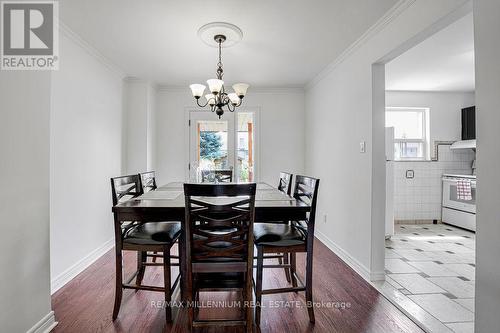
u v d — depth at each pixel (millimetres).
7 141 1439
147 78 3840
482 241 1333
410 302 2076
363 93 2584
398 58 3150
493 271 1280
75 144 2545
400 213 4691
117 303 1823
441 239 3783
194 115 4371
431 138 4707
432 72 3652
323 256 3080
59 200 2301
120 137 3607
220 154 4418
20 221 1528
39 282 1667
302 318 1863
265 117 4445
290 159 4469
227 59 3143
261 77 3854
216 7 2061
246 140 4449
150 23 2303
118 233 1803
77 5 2014
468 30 2463
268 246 1777
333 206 3324
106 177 3199
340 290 2262
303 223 3670
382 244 2445
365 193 2541
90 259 2801
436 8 1694
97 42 2664
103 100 3123
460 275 2578
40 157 1696
